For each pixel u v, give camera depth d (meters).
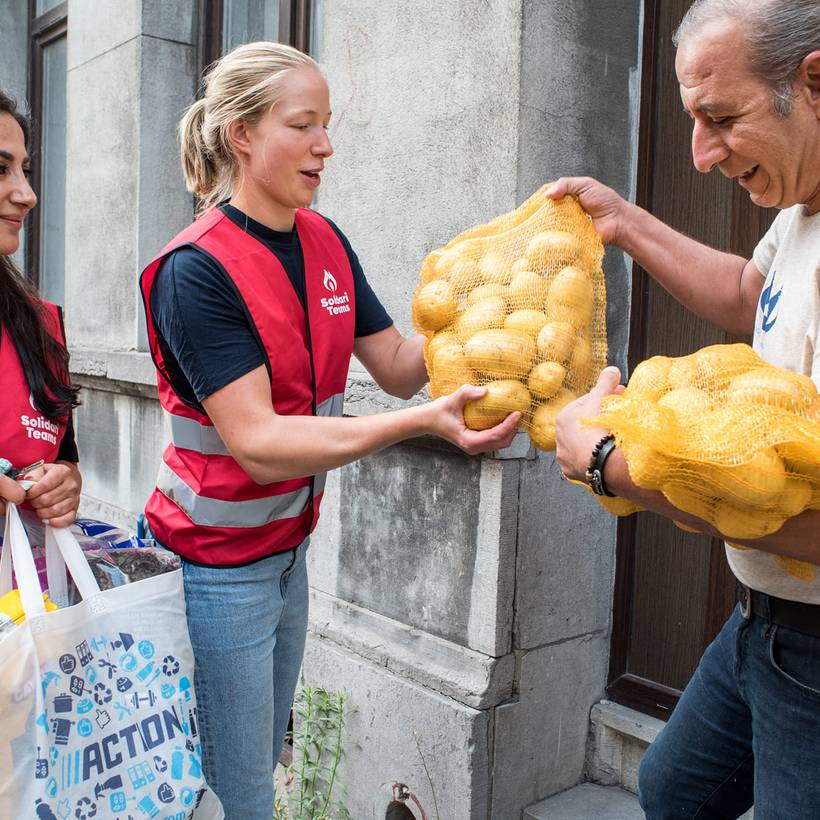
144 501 4.85
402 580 3.14
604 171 2.88
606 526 3.05
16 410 1.97
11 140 1.95
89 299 5.18
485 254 1.92
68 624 1.73
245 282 1.95
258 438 1.89
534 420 1.75
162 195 4.73
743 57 1.42
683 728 1.96
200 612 2.13
